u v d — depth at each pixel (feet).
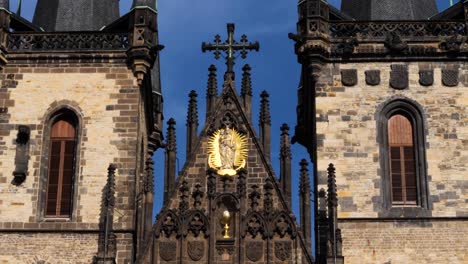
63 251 233.14
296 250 234.58
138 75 249.34
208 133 247.91
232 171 243.19
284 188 241.96
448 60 249.14
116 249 231.09
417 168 239.71
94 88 249.14
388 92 246.47
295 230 236.02
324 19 252.62
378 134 242.58
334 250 222.48
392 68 248.73
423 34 252.21
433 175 238.27
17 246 233.76
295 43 253.85
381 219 233.76
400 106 245.86
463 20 253.03
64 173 243.19
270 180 241.96
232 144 246.27
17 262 232.32
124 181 239.09
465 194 236.22
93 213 236.63
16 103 247.91
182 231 236.02
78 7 269.64
